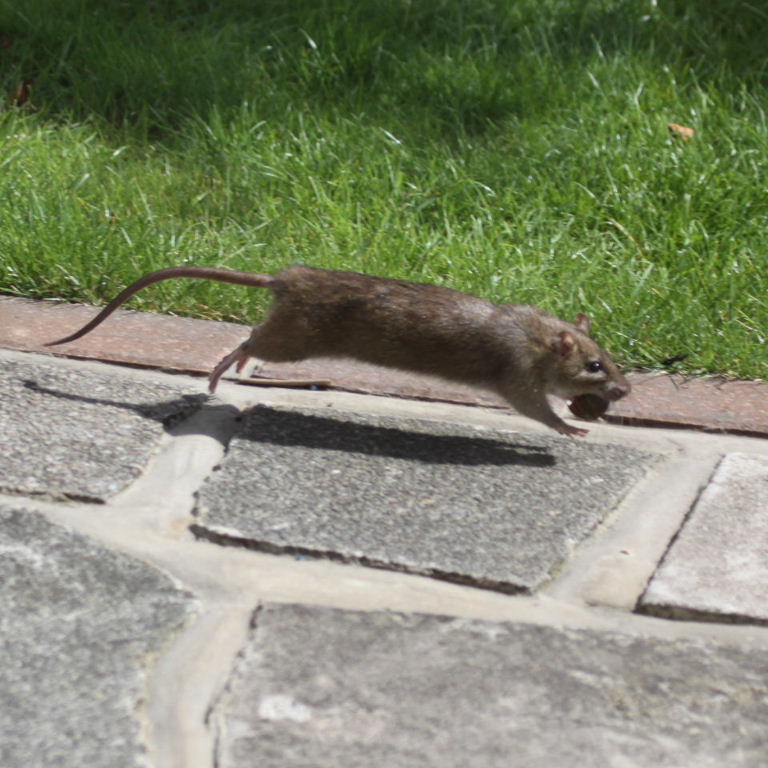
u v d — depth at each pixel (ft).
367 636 21.61
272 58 51.47
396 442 29.66
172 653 20.89
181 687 20.03
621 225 41.11
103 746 18.51
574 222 41.91
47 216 38.96
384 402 32.30
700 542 25.54
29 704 19.34
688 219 41.29
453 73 49.93
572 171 43.62
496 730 19.35
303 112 47.70
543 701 20.13
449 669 20.81
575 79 49.06
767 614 22.93
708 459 29.94
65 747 18.44
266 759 18.43
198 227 40.83
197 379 32.68
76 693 19.66
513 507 26.63
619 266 39.04
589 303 37.09
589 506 26.91
